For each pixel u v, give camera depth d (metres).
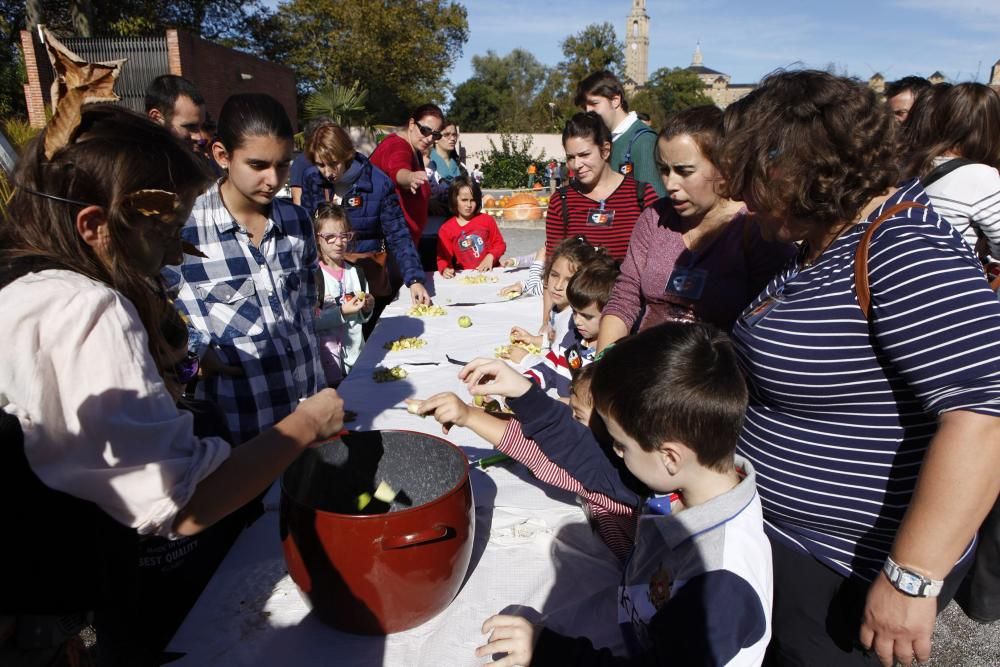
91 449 0.88
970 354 1.00
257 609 1.36
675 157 1.84
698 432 1.05
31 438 0.85
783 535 1.31
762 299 1.29
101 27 21.23
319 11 28.20
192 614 1.35
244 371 2.06
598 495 1.47
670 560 1.09
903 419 1.14
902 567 1.04
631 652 1.15
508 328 3.44
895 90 3.51
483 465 1.96
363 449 1.55
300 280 2.25
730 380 1.07
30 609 0.92
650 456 1.12
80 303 0.86
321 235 3.50
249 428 2.07
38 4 16.86
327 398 1.21
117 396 0.88
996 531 1.41
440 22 31.38
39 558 0.90
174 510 0.93
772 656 1.35
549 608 1.37
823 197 1.08
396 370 2.74
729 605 0.99
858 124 1.04
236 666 1.21
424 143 5.27
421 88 32.91
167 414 0.96
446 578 1.28
